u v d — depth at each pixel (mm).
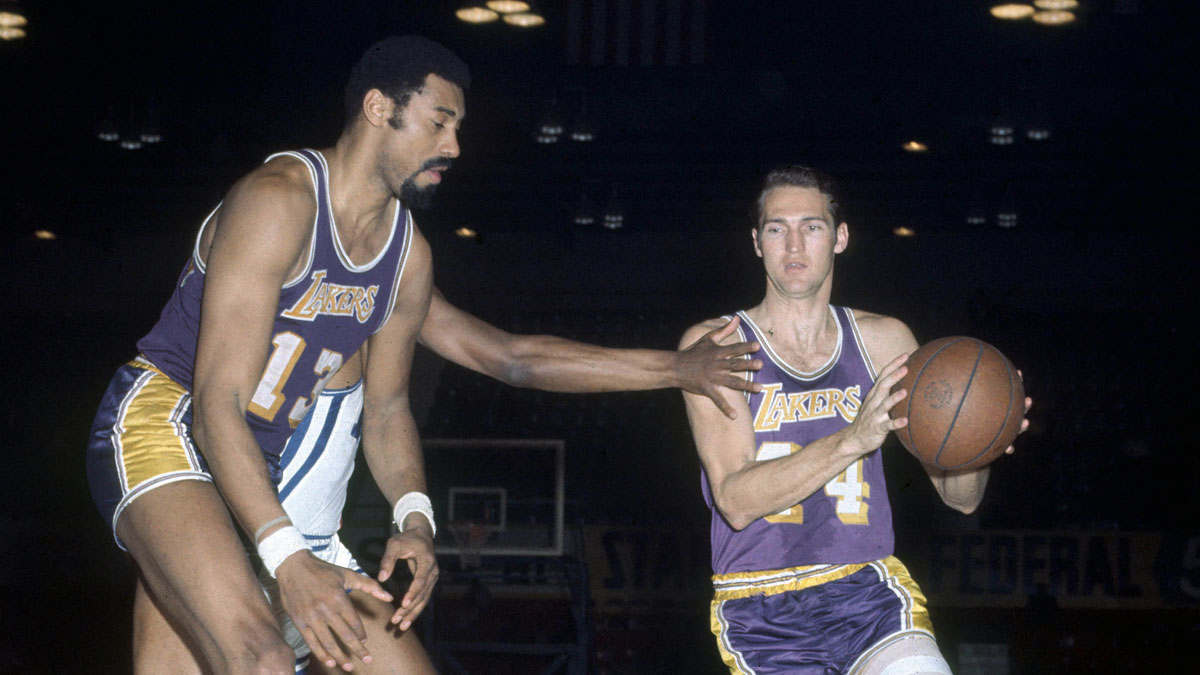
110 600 12375
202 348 2340
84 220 17875
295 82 15734
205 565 2189
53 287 18500
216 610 2158
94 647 11680
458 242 18641
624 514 13797
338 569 2219
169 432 2451
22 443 15438
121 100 15688
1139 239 17750
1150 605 11742
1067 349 16828
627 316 18328
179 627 2592
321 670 3049
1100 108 15336
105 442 2459
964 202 17109
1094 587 11859
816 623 2832
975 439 2688
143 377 2586
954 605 11938
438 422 15922
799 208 2859
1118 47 15234
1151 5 15031
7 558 12531
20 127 15664
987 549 12031
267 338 2398
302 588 2166
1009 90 15461
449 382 16734
